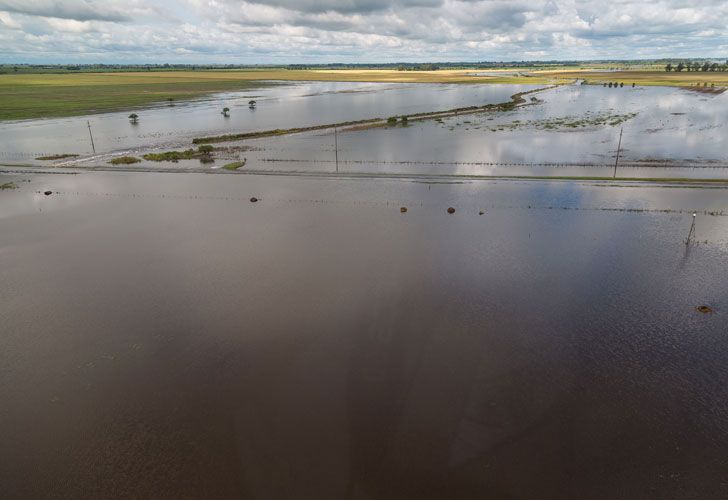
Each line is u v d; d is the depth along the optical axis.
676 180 47.69
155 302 25.64
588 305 24.80
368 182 50.06
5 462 16.20
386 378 19.73
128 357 21.28
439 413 17.88
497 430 17.08
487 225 36.66
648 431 16.92
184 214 40.25
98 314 24.53
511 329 22.86
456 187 47.53
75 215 39.94
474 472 15.53
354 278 28.02
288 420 17.69
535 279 27.61
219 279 28.09
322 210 40.94
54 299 25.97
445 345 21.77
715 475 15.29
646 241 32.88
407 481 15.29
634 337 22.06
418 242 33.38
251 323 23.62
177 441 16.91
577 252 31.28
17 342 22.34
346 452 16.34
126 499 14.91
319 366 20.53
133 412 18.22
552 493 14.84
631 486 14.99
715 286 26.48
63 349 21.84
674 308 24.36
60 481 15.52
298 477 15.48
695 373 19.67
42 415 18.12
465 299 25.55
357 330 22.98
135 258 31.12
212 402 18.64
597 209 40.00
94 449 16.66
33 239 34.56
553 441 16.59
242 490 15.09
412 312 24.39
